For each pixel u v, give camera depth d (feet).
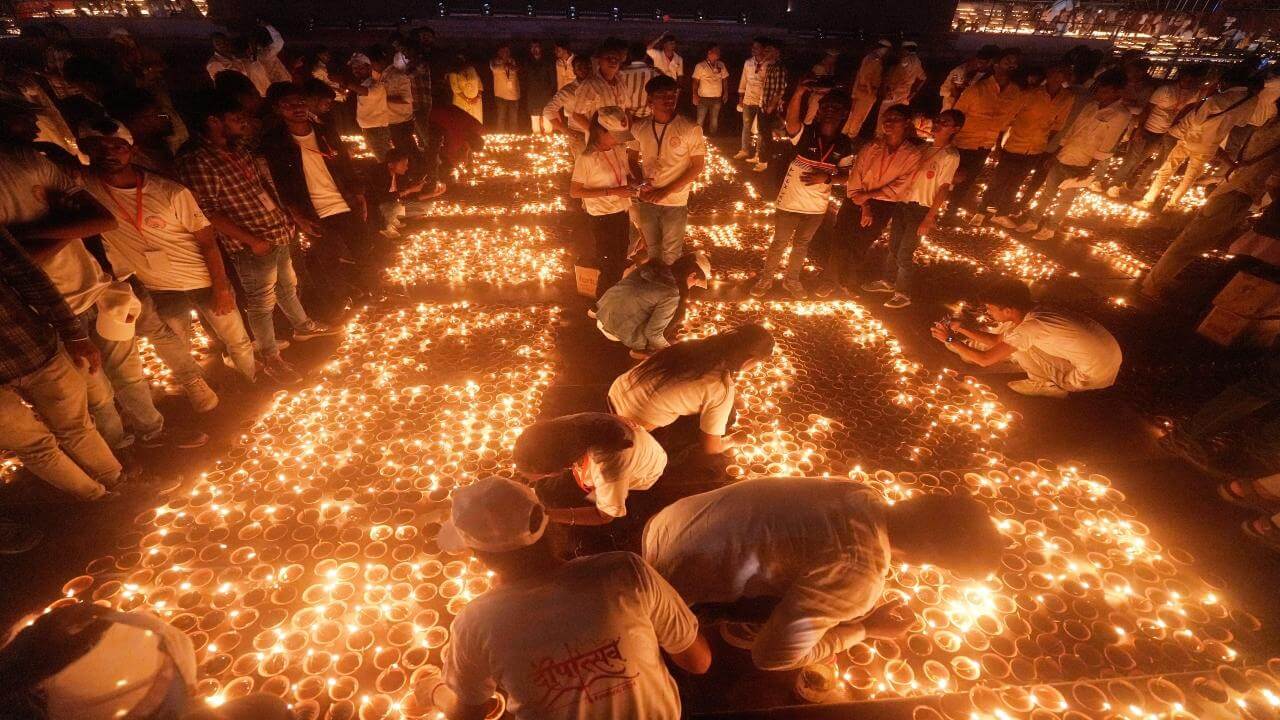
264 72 30.68
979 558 6.76
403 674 9.20
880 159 19.31
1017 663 9.77
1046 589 11.10
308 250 23.79
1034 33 79.36
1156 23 76.48
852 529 7.23
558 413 15.31
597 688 5.48
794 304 21.27
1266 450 14.28
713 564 7.70
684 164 18.51
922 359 18.75
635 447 10.19
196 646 9.51
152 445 13.71
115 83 18.01
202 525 11.72
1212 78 31.42
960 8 78.38
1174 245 21.98
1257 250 18.78
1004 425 15.51
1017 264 25.31
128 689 3.38
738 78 51.57
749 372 16.97
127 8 65.05
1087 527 12.59
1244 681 9.59
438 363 17.29
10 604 10.32
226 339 14.88
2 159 9.43
